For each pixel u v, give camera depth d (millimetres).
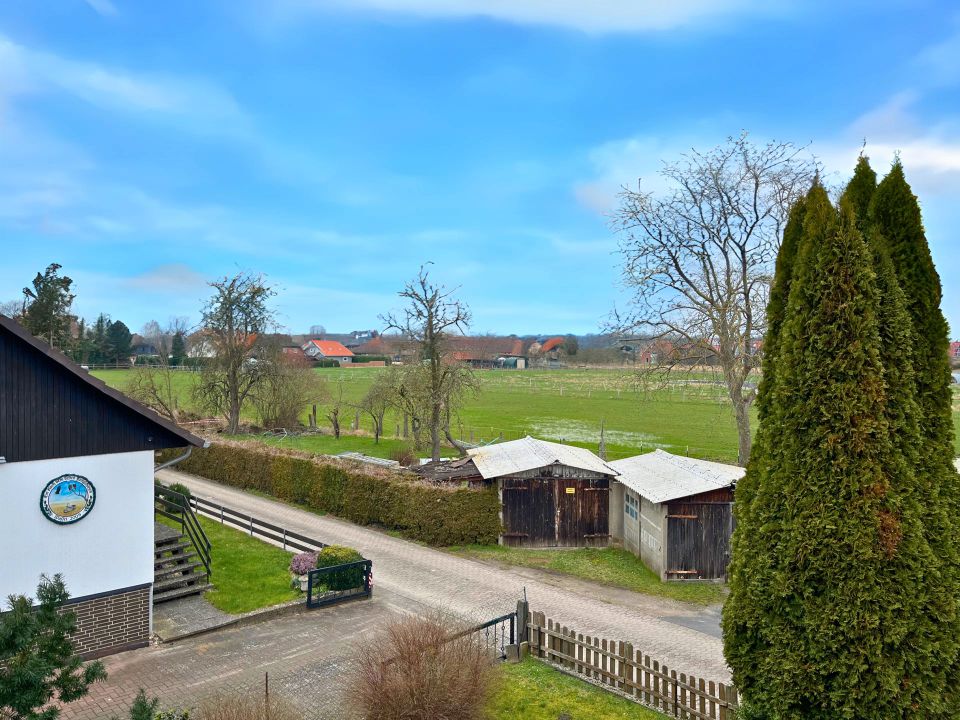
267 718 9047
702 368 33844
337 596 15977
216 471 31984
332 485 25500
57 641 7113
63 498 12102
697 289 30578
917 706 7465
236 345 49094
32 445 11758
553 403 63531
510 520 21922
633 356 34094
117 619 12805
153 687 11562
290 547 20141
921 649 7480
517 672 12008
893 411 7879
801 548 8070
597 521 22203
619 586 18312
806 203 9188
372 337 148375
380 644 11703
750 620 8680
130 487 12945
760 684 8602
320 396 51875
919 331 8180
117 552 12781
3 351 11500
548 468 22016
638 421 52469
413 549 21125
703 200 29766
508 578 18625
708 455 37562
